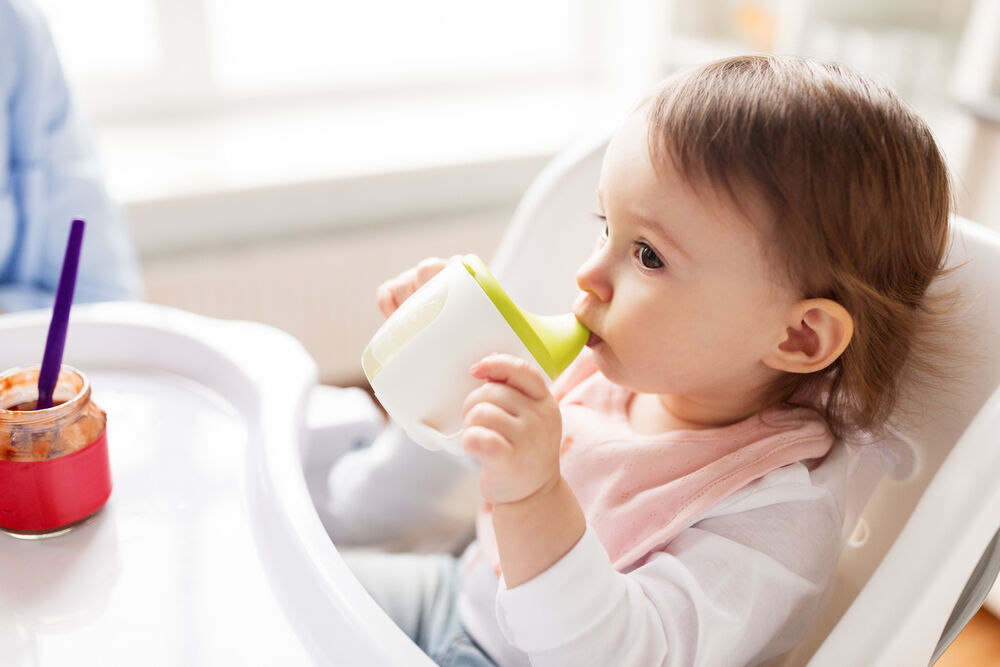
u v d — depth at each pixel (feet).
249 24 6.81
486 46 7.64
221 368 2.63
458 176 6.51
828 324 2.06
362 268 6.25
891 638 1.81
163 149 6.23
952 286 2.21
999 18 5.34
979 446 1.90
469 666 2.62
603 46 7.94
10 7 3.73
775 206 1.93
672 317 2.07
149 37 6.51
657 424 2.55
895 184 1.99
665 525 2.27
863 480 2.41
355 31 7.14
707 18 7.37
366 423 3.43
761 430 2.33
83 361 2.68
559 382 2.83
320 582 1.90
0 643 1.78
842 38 6.41
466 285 1.93
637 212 2.04
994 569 2.12
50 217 3.98
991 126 5.22
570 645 1.93
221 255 5.97
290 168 6.07
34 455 1.98
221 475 2.30
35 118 3.86
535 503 1.91
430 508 3.34
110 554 2.02
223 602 1.90
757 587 2.09
